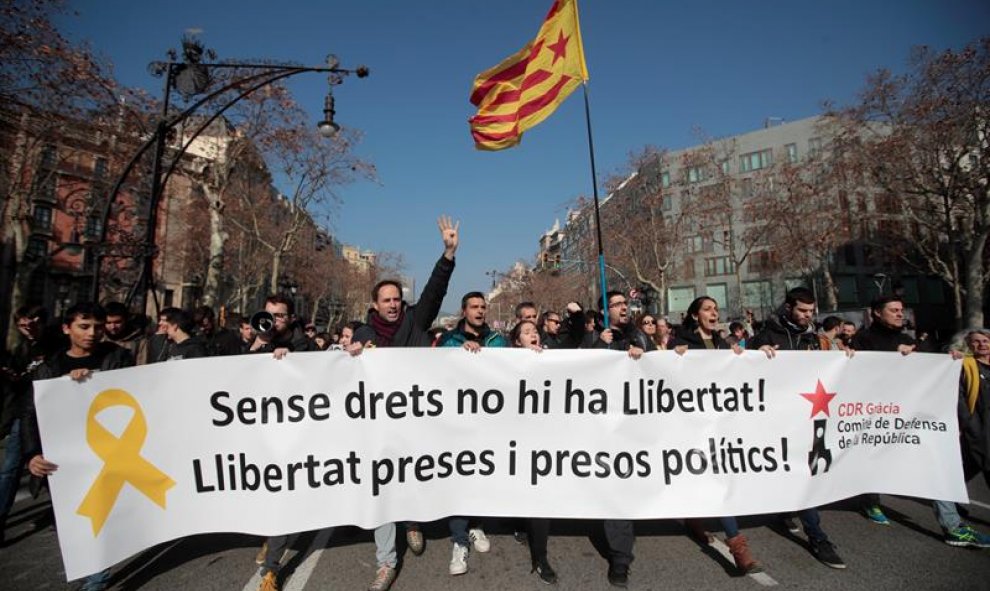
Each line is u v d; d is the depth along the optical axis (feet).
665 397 11.62
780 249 97.71
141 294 29.32
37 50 35.91
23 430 12.05
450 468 11.02
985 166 56.70
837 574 10.67
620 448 11.34
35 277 97.55
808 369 12.16
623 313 13.91
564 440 11.30
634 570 10.95
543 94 17.53
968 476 13.12
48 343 14.21
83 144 49.03
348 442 10.77
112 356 11.79
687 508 11.09
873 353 12.51
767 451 11.68
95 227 105.81
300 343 17.52
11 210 48.19
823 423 12.01
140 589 10.16
